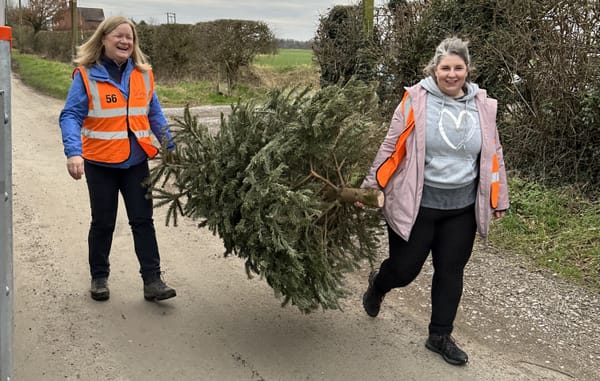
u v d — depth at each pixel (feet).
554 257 17.63
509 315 14.40
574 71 21.84
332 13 38.47
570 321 14.14
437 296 12.26
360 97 11.75
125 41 13.28
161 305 14.55
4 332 8.31
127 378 11.34
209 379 11.39
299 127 11.13
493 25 26.17
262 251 11.12
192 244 18.98
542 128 22.91
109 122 13.32
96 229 14.11
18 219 20.80
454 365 12.10
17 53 144.15
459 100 11.51
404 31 30.99
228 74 67.67
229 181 11.27
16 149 32.68
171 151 12.25
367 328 13.66
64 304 14.39
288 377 11.52
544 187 22.30
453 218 11.87
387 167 11.60
